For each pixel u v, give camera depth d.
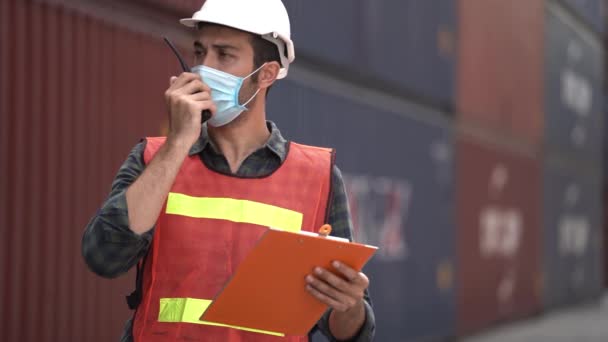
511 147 33.22
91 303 11.78
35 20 11.12
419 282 23.50
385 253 21.17
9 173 10.64
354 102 20.03
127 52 12.70
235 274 4.17
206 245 4.61
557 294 39.84
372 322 4.85
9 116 10.67
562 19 41.16
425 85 24.42
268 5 4.82
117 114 12.44
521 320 34.28
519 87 34.12
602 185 55.44
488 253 29.94
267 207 4.72
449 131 26.33
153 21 13.31
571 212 42.56
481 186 29.31
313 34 18.20
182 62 4.75
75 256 11.58
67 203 11.48
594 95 47.44
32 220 10.92
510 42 33.00
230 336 4.57
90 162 11.91
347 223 4.98
